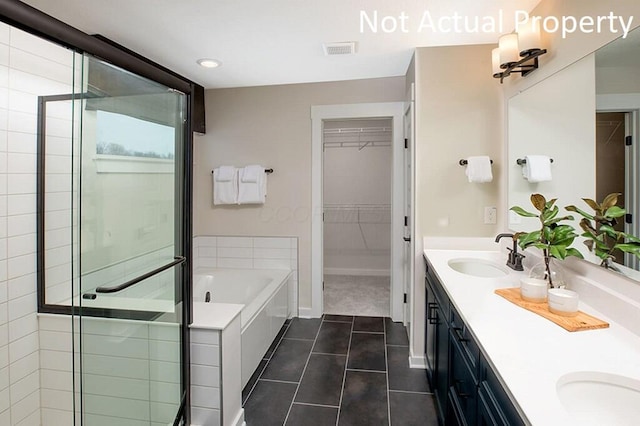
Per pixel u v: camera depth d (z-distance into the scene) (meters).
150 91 1.54
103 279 1.38
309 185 3.18
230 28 1.97
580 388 0.83
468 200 2.24
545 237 1.36
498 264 1.94
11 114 1.56
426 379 2.17
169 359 1.63
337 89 3.07
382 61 2.50
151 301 1.58
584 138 1.35
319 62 2.52
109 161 1.39
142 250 1.54
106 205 1.38
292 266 3.25
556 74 1.56
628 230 1.10
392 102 2.99
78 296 1.31
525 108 1.88
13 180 1.58
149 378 1.58
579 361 0.88
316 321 3.14
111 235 1.41
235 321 1.76
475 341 1.05
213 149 3.30
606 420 0.80
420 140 2.26
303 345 2.65
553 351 0.93
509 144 2.08
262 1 1.68
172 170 1.68
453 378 1.46
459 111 2.22
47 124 1.71
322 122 3.16
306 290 3.26
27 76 1.61
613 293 1.15
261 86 3.20
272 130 3.20
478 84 2.20
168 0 1.67
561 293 1.20
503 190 2.17
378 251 4.91
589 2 1.32
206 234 3.36
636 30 1.08
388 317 3.25
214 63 2.53
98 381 1.37
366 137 4.83
